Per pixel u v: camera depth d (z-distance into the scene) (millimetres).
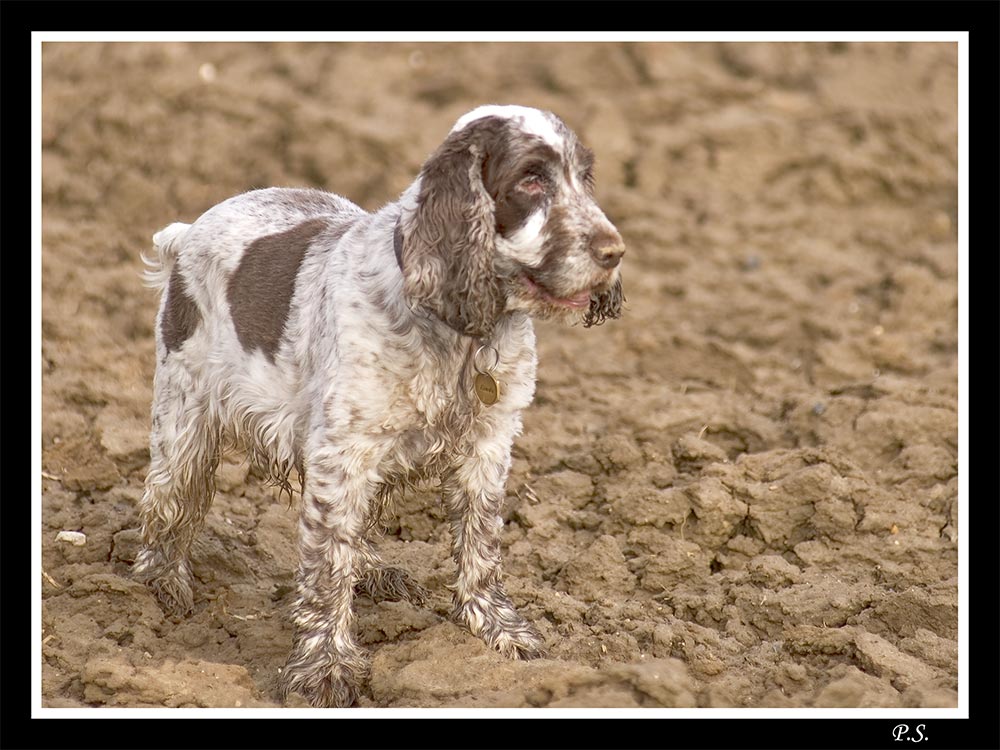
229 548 10695
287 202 9922
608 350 14898
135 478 11875
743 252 17281
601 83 21125
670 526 10922
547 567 10562
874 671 8852
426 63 21672
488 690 8406
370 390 8406
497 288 8312
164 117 19062
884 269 16938
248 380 9305
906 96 20703
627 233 17594
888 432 12281
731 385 14266
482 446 8969
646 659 9203
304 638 8641
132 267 16031
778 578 10188
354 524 8641
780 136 19641
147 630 9375
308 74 20953
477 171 8148
